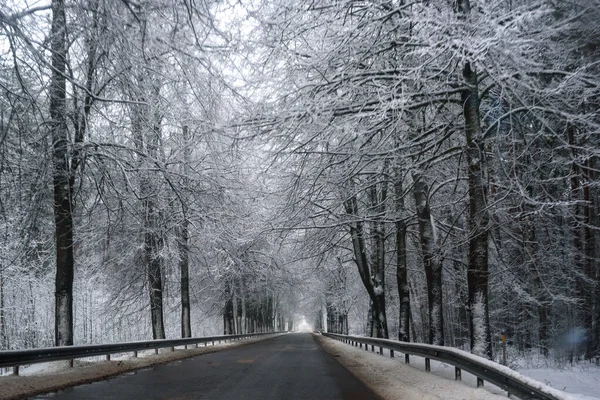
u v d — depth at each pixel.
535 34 12.03
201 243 26.16
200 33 11.58
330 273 36.12
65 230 15.09
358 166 16.62
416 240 25.86
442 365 13.88
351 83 14.43
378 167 18.36
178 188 18.23
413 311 38.41
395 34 14.56
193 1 8.95
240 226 22.38
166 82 14.09
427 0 13.02
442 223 21.00
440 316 17.03
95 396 9.02
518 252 23.25
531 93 12.38
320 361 17.55
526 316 26.30
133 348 16.56
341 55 14.61
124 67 11.65
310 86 14.69
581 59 12.99
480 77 14.40
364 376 12.89
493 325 27.05
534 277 21.05
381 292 24.47
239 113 15.09
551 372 15.73
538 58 13.51
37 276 26.36
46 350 11.27
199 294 40.44
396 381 11.42
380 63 15.95
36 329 29.91
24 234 15.07
